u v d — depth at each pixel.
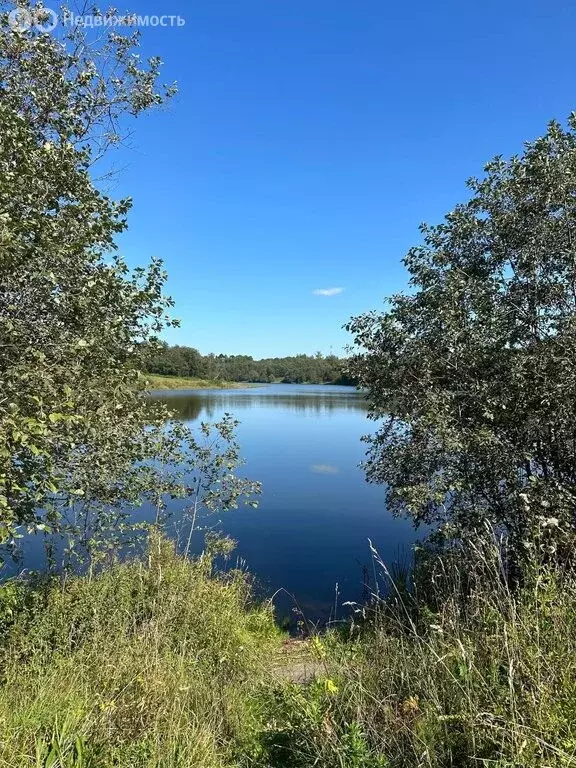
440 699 3.40
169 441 7.09
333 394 95.69
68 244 4.49
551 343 6.46
